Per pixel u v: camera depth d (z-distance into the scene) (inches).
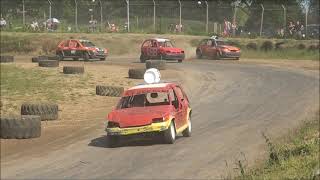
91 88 2984.7
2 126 1808.6
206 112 2329.0
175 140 1683.1
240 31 6825.8
